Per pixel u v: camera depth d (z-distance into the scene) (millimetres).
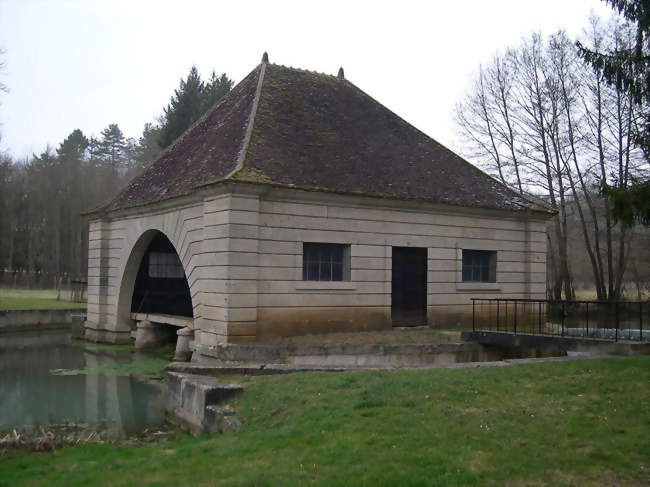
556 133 33500
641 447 7066
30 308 32562
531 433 7727
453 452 7125
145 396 14656
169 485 6723
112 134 84688
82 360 19875
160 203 19281
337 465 6910
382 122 22344
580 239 43844
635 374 10359
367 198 18078
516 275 21703
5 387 15664
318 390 10266
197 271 17453
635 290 43875
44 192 57656
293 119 19812
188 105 43094
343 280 18250
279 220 16812
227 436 8844
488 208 20609
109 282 23672
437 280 19859
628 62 13117
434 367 12016
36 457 8805
